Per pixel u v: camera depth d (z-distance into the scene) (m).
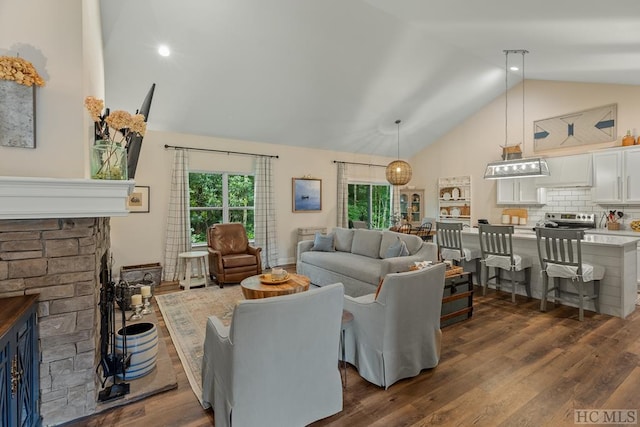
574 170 5.36
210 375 1.92
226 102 5.03
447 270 3.48
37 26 1.74
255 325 1.58
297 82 4.91
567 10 2.81
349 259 4.48
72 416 1.88
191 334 3.08
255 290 3.01
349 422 1.85
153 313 3.52
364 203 8.07
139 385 2.19
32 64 1.72
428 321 2.40
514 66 5.38
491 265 4.29
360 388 2.20
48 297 1.80
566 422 1.84
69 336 1.86
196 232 5.78
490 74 5.75
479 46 4.54
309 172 7.00
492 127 6.82
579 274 3.43
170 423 1.86
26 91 1.70
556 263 3.63
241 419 1.61
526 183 6.07
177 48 3.93
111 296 2.28
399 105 6.14
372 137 7.20
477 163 7.10
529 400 2.05
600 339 2.94
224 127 5.63
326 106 5.68
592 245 3.71
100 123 2.17
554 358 2.59
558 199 5.82
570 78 5.44
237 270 4.81
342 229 5.44
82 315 1.89
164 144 5.34
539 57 4.65
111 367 2.14
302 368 1.76
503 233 4.11
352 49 4.46
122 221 5.01
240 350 1.58
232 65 4.34
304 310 1.70
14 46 1.70
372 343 2.24
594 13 2.75
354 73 4.96
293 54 4.36
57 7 1.78
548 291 3.81
